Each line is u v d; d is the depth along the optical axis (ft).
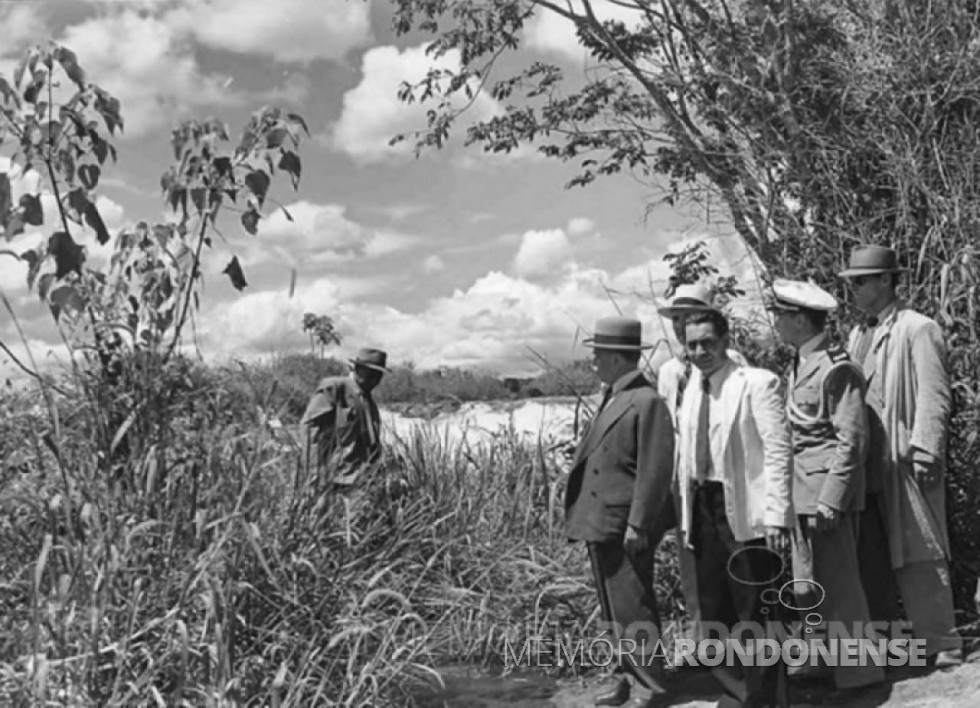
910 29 24.40
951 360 21.49
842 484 17.79
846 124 25.17
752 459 16.93
